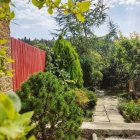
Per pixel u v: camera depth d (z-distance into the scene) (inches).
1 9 71.8
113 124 284.2
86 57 829.2
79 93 429.1
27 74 362.9
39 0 59.2
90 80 812.0
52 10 61.1
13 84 281.4
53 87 186.9
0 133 21.6
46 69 511.5
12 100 24.8
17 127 22.4
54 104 178.9
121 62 977.5
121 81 1010.7
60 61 537.6
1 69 89.2
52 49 551.5
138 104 418.9
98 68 1036.5
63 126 185.9
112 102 629.3
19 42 319.0
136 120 370.0
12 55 286.0
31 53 392.8
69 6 58.6
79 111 196.7
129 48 906.7
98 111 477.4
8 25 206.5
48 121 175.2
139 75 883.4
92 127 269.7
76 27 1106.7
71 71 542.9
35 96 179.6
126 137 265.3
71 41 1130.7
